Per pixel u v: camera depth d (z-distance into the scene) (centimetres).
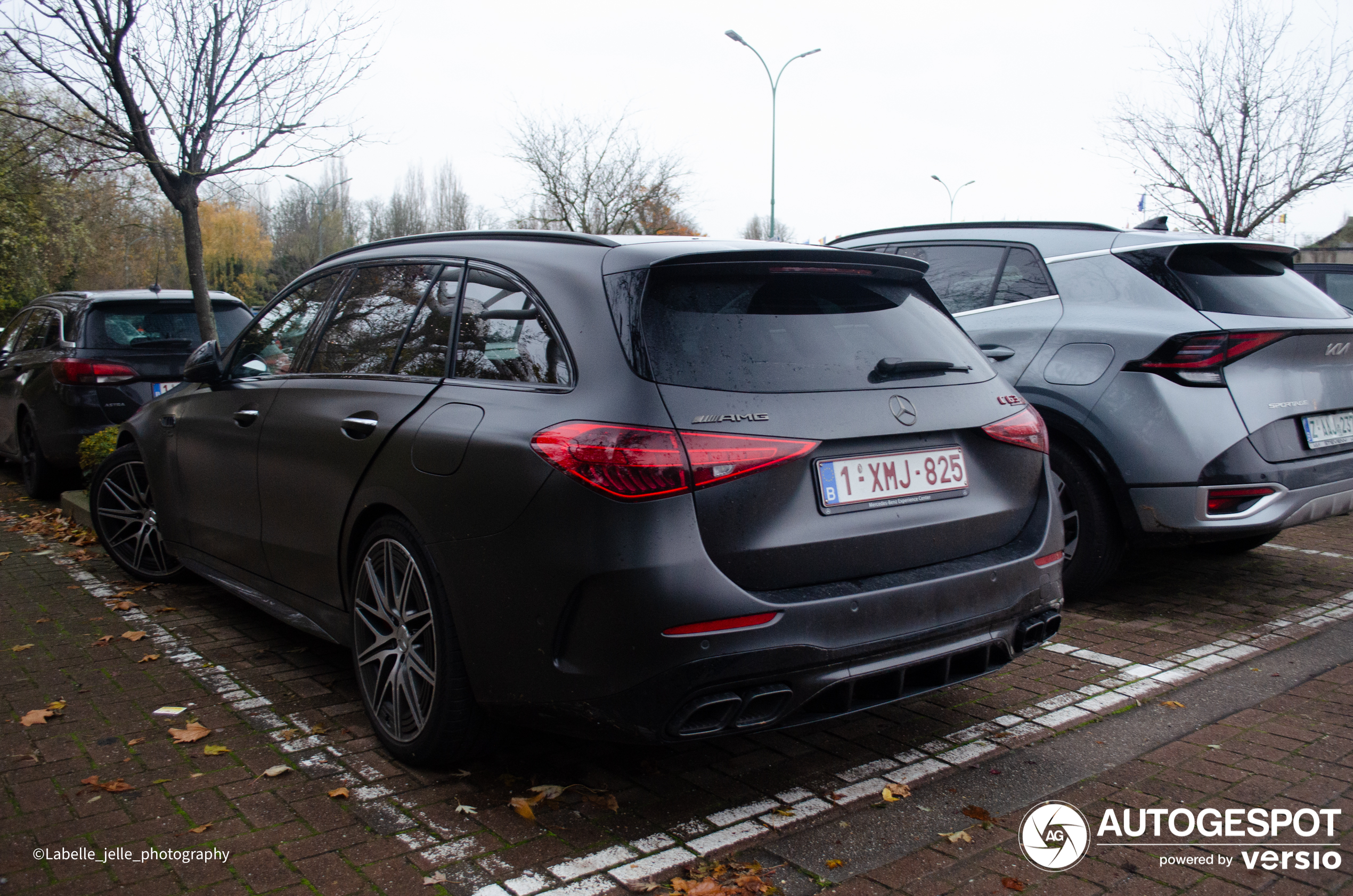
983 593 291
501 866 255
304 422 368
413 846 265
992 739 338
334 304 398
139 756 322
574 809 287
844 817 283
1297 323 456
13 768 313
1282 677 397
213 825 276
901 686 278
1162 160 1748
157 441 495
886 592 271
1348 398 479
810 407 271
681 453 250
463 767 315
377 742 334
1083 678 397
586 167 3897
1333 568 576
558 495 256
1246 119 1675
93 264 3375
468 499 279
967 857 262
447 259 348
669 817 283
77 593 521
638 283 275
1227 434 438
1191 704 369
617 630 249
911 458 290
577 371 271
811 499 268
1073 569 491
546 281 298
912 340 312
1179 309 461
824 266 301
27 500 819
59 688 384
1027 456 322
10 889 244
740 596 251
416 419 311
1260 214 1708
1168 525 450
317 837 270
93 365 743
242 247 6819
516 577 266
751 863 257
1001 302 531
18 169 849
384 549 321
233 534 426
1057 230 534
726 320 278
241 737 338
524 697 269
